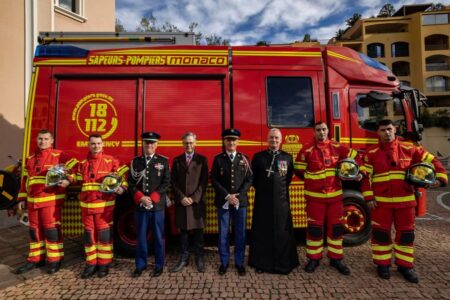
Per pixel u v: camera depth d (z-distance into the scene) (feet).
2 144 21.22
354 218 15.76
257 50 15.56
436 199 31.35
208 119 14.87
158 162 12.91
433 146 104.73
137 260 12.69
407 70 118.93
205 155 14.73
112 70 14.79
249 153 14.87
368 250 15.34
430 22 115.14
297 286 11.71
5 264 14.01
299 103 15.38
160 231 12.74
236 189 12.68
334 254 12.95
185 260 13.25
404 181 12.24
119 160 14.29
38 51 14.75
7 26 21.62
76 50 14.84
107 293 11.32
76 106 14.52
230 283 11.96
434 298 10.84
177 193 12.88
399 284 11.84
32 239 13.17
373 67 16.53
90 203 12.59
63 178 12.62
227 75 15.15
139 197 12.39
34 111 14.35
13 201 13.94
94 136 12.75
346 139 15.51
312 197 13.08
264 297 10.94
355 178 12.46
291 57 15.65
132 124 14.58
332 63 15.80
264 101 15.16
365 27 120.98
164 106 14.78
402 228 12.34
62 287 11.79
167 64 14.98
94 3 31.45
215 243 16.63
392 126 12.53
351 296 10.98
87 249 12.71
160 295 11.14
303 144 15.15
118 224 14.79
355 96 15.88
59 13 26.78
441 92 114.21
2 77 21.26
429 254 14.76
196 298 10.92
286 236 12.91
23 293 11.35
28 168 13.09
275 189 12.95
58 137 14.32
